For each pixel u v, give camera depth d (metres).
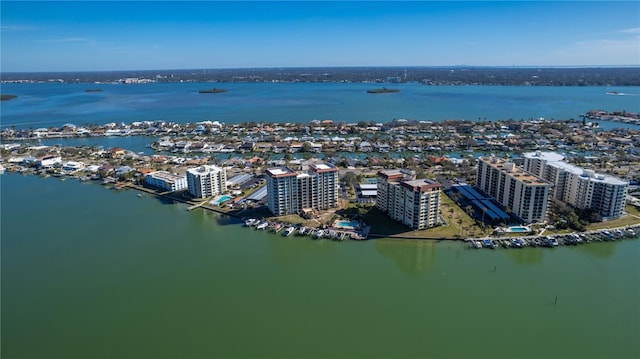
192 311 178.38
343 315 175.12
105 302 185.38
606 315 173.50
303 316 174.25
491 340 158.75
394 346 155.62
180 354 152.62
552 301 183.88
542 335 161.50
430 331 164.12
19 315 176.62
